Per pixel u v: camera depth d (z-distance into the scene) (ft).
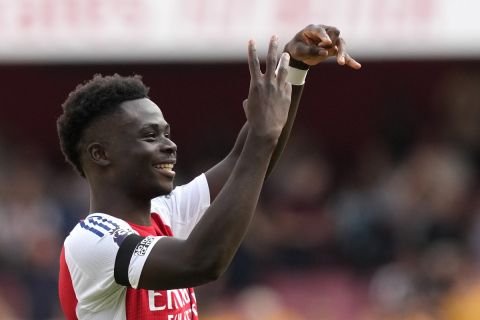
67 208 106.52
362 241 102.06
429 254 96.12
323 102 120.37
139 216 37.19
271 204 107.34
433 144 113.50
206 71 120.88
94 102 36.70
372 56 102.32
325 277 101.30
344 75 119.75
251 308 94.58
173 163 36.99
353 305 99.19
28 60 105.09
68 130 37.35
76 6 105.09
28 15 105.09
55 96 121.60
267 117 33.60
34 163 116.98
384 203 103.86
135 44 104.42
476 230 100.37
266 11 102.89
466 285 90.58
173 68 120.98
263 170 33.45
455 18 102.22
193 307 38.83
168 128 37.29
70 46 104.58
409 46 101.86
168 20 104.42
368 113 119.55
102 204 37.04
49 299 102.22
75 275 35.94
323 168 112.06
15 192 108.88
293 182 108.78
